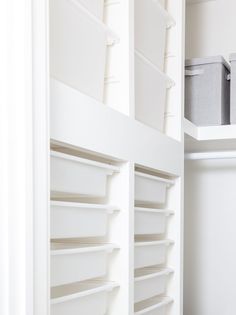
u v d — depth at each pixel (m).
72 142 1.02
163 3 1.76
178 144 1.70
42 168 0.86
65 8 1.06
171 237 1.72
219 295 2.30
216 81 2.00
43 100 0.87
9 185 0.78
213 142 2.05
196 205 2.37
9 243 0.78
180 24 1.77
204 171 2.37
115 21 1.32
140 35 1.49
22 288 0.79
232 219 2.31
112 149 1.20
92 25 1.17
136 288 1.41
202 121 2.01
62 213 1.03
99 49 1.22
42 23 0.87
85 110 1.07
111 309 1.27
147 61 1.49
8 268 0.77
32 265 0.81
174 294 1.69
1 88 0.80
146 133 1.42
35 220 0.83
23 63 0.81
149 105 1.55
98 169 1.18
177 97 1.75
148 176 1.48
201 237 2.35
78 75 1.14
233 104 1.96
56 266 1.00
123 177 1.29
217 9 2.38
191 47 2.41
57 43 1.05
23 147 0.80
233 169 2.32
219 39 2.37
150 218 1.53
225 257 2.30
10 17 0.81
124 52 1.30
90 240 1.30
